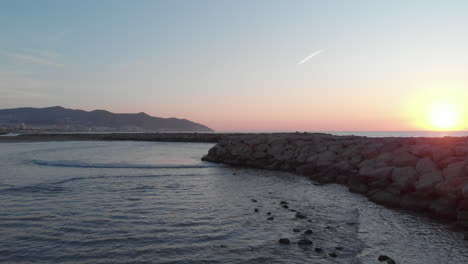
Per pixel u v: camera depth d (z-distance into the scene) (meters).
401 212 9.98
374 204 11.09
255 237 7.38
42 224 8.15
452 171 10.88
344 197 12.27
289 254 6.35
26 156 28.77
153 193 12.55
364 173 14.48
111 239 7.09
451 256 6.50
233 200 11.48
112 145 51.59
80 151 36.06
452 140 15.80
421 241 7.36
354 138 26.30
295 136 27.69
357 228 8.26
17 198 11.25
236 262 5.91
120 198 11.49
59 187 13.49
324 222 8.75
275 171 21.08
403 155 14.27
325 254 6.39
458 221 8.59
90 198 11.41
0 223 8.18
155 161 25.50
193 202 11.04
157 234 7.48
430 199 10.30
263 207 10.42
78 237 7.19
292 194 12.80
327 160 19.25
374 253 6.55
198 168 22.02
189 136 69.06
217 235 7.49
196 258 6.07
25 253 6.21
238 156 25.23
